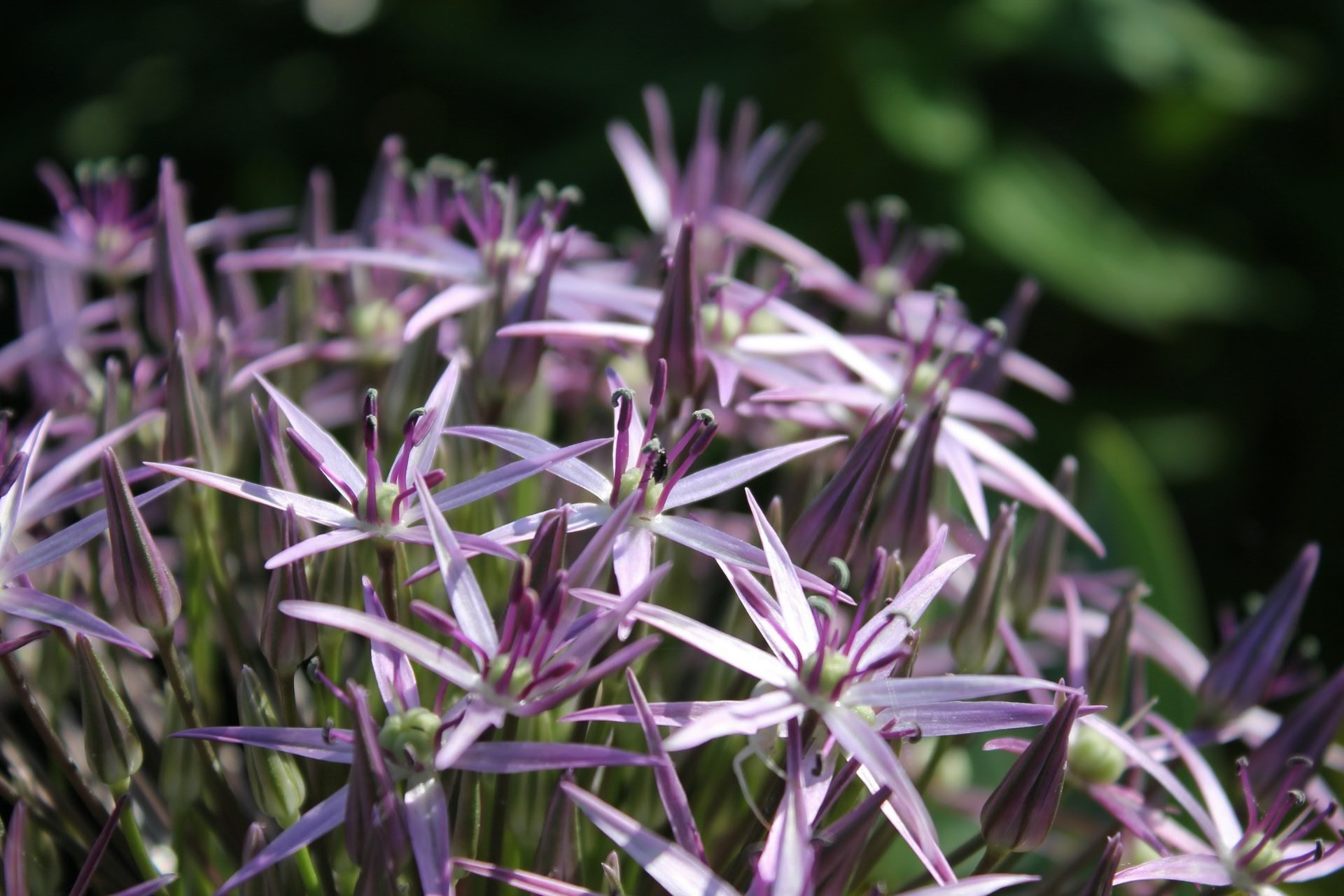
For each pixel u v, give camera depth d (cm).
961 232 42
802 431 24
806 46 45
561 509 20
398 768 20
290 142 48
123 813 21
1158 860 21
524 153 48
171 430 22
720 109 44
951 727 20
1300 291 47
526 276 24
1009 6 43
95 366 27
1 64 50
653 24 47
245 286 25
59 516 23
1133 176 49
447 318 25
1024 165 44
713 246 25
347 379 25
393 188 25
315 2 48
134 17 49
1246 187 49
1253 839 21
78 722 24
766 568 20
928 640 25
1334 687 22
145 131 47
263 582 24
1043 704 21
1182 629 26
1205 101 47
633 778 22
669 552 22
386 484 21
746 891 20
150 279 24
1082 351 48
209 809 22
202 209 49
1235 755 28
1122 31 44
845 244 43
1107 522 27
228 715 25
